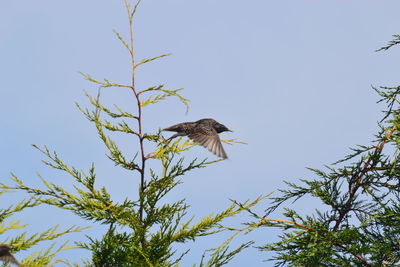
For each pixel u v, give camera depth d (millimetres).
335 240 12086
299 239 12156
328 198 13055
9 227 12023
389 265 11844
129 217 12805
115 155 12867
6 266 11820
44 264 11961
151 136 13094
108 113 12930
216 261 12320
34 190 12539
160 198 13078
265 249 12242
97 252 12102
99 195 12750
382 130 12953
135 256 12445
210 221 12953
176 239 12945
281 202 13125
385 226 12602
